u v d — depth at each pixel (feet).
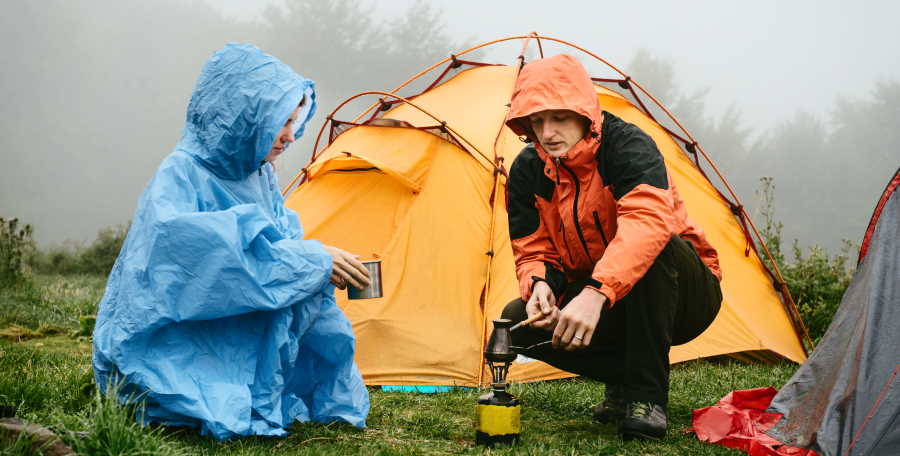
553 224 8.84
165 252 7.41
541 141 8.21
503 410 7.87
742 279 15.85
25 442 6.01
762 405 8.81
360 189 15.35
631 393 8.16
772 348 14.93
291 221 9.57
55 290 24.29
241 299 7.47
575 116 8.04
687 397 11.05
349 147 15.55
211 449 7.11
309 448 7.26
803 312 19.39
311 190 15.94
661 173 7.91
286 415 8.57
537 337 8.81
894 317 7.46
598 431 8.87
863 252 8.41
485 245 14.06
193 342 7.68
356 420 8.73
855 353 7.63
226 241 7.40
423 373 12.77
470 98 15.84
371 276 8.34
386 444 7.74
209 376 7.63
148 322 7.38
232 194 8.45
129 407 7.41
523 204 8.98
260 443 7.55
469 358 13.01
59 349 14.78
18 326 17.30
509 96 15.69
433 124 15.03
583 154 8.09
